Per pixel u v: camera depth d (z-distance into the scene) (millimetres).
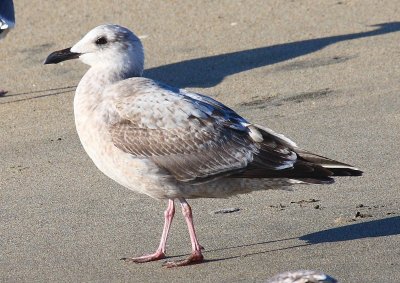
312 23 22344
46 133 17016
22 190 14164
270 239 11625
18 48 22094
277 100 17875
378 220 11969
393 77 18562
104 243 11852
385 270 10344
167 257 11336
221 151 11039
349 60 19719
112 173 11375
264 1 24000
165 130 11047
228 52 20891
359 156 14789
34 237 12164
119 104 11195
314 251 11109
